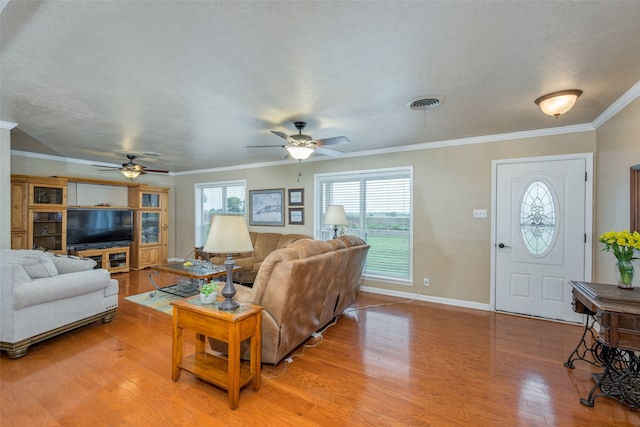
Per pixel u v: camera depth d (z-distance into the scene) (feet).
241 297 8.15
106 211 19.26
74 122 10.89
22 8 4.72
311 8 4.77
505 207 12.46
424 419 6.01
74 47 5.95
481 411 6.26
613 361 6.81
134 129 11.82
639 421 5.99
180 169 22.71
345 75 7.15
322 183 17.46
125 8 4.76
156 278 18.30
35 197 15.85
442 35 5.53
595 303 6.40
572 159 11.25
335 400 6.61
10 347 8.19
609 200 9.62
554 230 11.59
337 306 11.11
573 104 8.30
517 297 12.24
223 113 9.82
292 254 7.68
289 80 7.44
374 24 5.20
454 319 11.68
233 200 21.30
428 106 9.16
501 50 6.04
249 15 4.95
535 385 7.20
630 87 7.73
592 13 4.89
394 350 9.03
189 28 5.32
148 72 7.03
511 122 10.79
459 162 13.33
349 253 10.43
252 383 6.96
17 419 5.88
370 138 13.14
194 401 6.52
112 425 5.75
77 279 9.68
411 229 14.42
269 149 15.47
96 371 7.66
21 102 8.93
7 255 9.07
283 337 7.84
